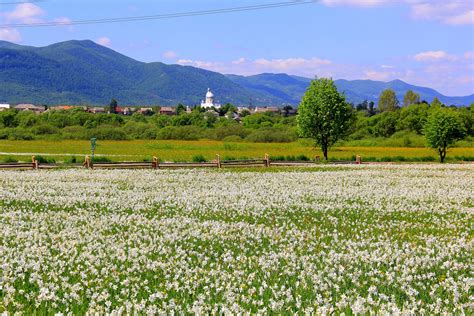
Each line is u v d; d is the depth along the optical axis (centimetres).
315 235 1734
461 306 953
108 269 1241
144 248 1454
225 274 1183
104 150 7869
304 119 6862
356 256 1363
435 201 2630
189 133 11844
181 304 1001
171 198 2617
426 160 6856
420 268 1282
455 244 1541
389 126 13138
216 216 2112
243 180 3653
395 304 950
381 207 2377
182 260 1337
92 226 1817
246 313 895
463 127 6719
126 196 2708
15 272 1182
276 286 1055
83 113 13775
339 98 6862
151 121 14738
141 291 1091
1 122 12500
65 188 3041
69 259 1332
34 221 1936
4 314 912
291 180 3669
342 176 4025
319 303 979
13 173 4022
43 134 11406
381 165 5612
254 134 11288
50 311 955
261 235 1720
